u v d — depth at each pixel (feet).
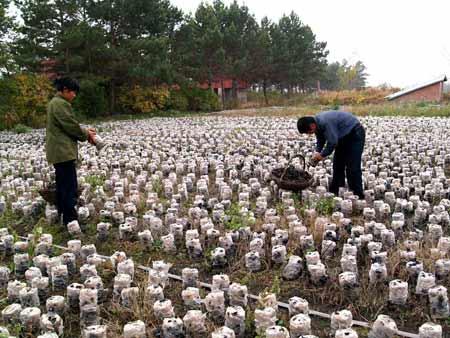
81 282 15.53
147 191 25.58
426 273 13.43
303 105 121.90
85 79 79.15
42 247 17.21
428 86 115.14
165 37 89.25
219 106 116.47
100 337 11.42
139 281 15.21
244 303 13.08
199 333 12.01
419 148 34.22
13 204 22.76
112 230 20.06
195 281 14.55
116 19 84.38
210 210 22.36
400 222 17.85
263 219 20.31
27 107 68.08
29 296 13.34
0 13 62.03
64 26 78.23
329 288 14.12
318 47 154.71
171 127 60.85
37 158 35.45
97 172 29.37
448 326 12.22
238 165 30.58
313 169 27.53
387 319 11.30
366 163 29.45
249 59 126.72
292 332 11.36
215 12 131.34
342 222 18.42
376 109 76.84
